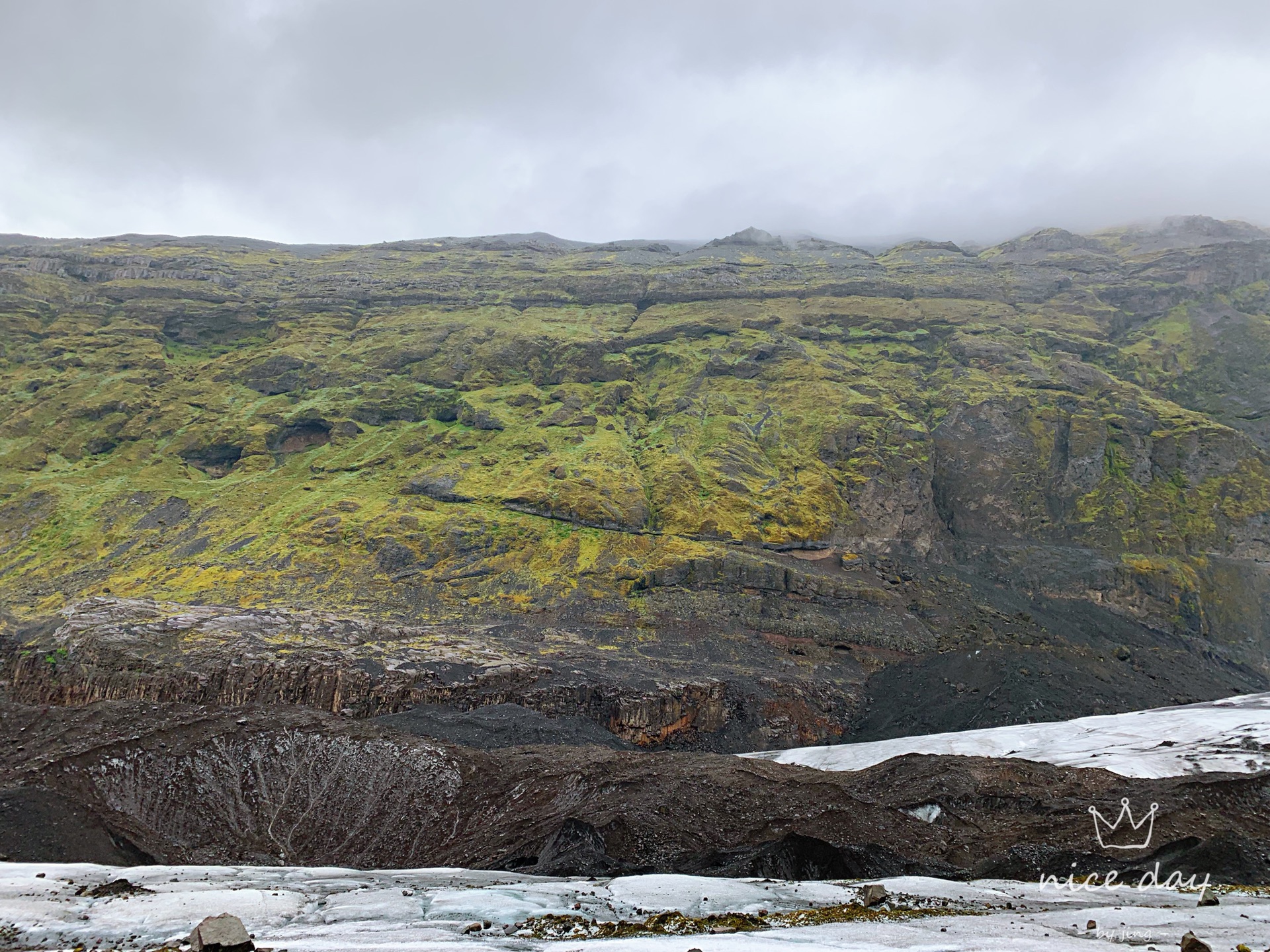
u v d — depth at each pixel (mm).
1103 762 92688
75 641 123812
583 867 59094
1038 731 110875
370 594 158500
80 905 41125
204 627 128500
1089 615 187875
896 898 45562
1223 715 108500
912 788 74500
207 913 40031
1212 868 53969
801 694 135000
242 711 87000
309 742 83062
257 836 72688
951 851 62438
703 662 141125
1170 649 181375
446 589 161875
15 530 189750
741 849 61781
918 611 167375
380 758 82188
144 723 83438
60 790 71250
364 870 57156
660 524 185250
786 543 183125
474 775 81625
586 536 179500
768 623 155750
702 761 82062
